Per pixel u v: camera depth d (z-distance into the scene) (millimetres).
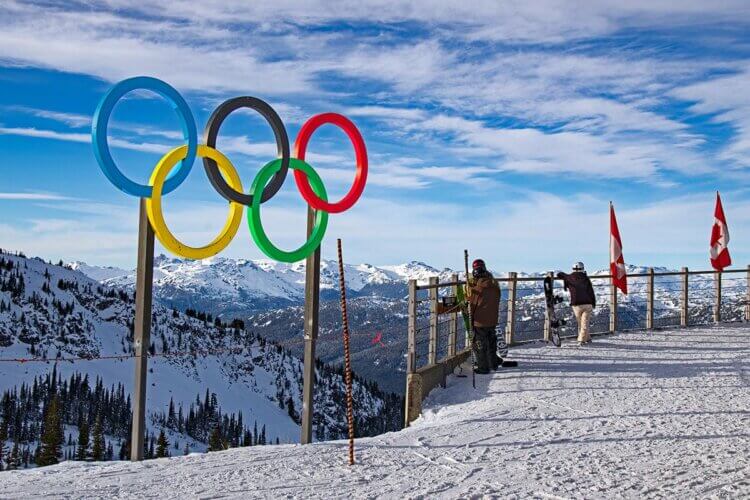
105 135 7133
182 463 6797
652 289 18500
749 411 8359
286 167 8453
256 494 5449
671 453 6469
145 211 7598
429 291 11492
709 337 16547
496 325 12141
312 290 8648
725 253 20172
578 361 13055
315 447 7562
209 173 7867
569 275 15594
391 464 6492
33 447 140250
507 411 9039
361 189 9156
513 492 5297
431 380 11164
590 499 5043
